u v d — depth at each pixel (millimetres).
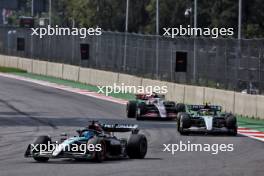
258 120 123375
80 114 131875
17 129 107938
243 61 134750
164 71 168250
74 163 69688
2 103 152625
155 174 62938
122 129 73500
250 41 132375
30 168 65938
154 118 124188
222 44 142750
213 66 146625
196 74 154250
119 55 191875
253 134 102750
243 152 82625
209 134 101875
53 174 61844
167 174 63094
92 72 198125
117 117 126688
